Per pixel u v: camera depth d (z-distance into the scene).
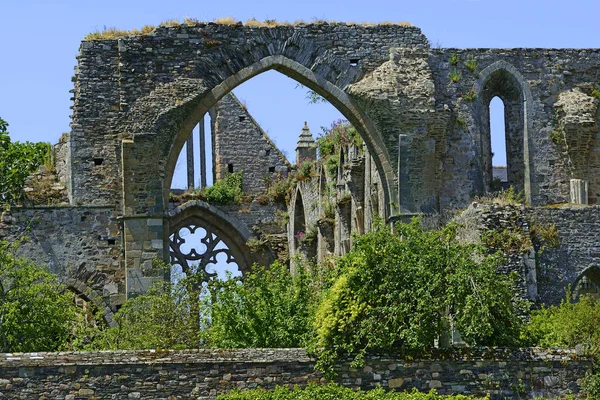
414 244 41.94
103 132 56.22
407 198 56.38
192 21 57.03
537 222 49.88
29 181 57.47
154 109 56.06
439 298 40.78
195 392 38.94
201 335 46.97
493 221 48.59
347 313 40.47
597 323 41.66
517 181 58.12
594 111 57.59
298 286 46.75
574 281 49.59
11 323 45.50
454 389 39.75
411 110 56.59
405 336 40.16
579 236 49.88
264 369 39.34
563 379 39.78
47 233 55.56
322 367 39.62
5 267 48.44
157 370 38.94
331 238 69.69
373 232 42.69
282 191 79.94
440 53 57.72
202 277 51.12
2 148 55.75
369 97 56.69
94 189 55.97
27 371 38.66
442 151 56.88
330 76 57.34
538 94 57.97
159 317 47.84
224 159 81.12
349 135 66.19
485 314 40.59
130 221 55.47
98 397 38.66
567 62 58.19
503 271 48.00
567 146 57.56
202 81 56.56
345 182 65.88
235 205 79.62
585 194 57.28
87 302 55.38
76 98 56.22
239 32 57.19
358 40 57.56
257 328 45.50
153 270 55.25
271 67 57.28
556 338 41.56
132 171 55.62
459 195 57.12
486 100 58.22
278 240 79.50
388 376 39.75
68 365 38.75
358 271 41.16
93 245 55.66
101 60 56.56
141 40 56.53
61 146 58.41
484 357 39.94
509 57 57.97
